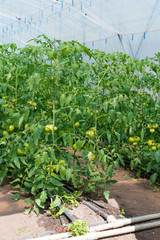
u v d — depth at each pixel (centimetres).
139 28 730
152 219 314
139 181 459
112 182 343
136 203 360
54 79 309
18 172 351
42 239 251
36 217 298
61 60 345
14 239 253
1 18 1065
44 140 338
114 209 331
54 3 820
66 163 335
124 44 822
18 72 419
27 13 964
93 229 275
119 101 351
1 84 392
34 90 361
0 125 415
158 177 469
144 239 277
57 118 347
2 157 338
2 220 286
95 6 747
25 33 1166
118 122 337
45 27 1034
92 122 390
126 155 500
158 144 416
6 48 451
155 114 456
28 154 332
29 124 328
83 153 343
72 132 338
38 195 322
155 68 434
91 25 870
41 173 309
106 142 399
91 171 332
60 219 295
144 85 483
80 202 341
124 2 659
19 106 385
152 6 621
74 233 267
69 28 966
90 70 455
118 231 277
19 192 360
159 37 696
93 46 983
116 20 752
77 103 323
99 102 394
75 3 780
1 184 385
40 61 407
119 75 446
